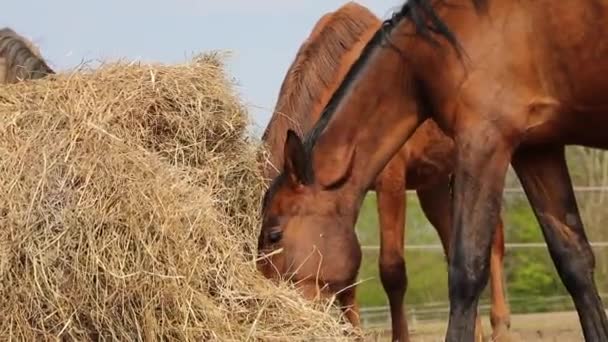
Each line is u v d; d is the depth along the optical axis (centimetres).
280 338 701
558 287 2061
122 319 674
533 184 806
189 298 679
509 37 743
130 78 780
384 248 1045
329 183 790
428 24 767
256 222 816
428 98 780
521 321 1750
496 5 748
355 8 1006
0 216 681
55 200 683
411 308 1917
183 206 699
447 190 1097
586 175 2058
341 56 979
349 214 793
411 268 2119
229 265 711
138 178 695
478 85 745
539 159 800
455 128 758
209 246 705
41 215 679
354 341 756
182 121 789
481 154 744
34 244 674
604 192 2006
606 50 730
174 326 676
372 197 2038
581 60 738
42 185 686
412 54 778
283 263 786
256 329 700
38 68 934
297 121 948
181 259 683
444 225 1105
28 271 672
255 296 714
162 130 786
